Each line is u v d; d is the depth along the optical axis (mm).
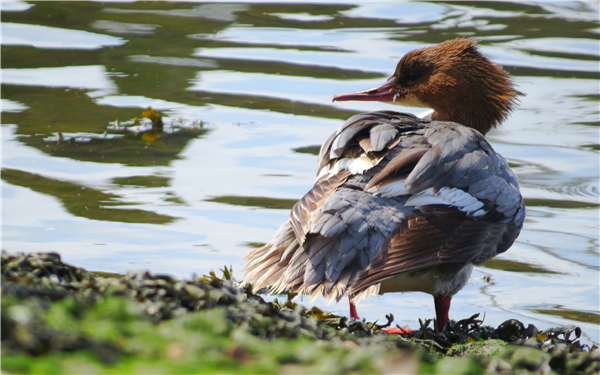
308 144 14844
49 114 15758
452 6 24344
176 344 4062
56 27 21609
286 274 7973
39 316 4137
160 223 11461
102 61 19109
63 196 12211
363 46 20375
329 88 17641
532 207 12812
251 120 15945
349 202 8078
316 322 6543
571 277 10594
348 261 7789
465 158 8680
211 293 5992
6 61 18812
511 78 11188
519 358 5992
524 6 24344
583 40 21250
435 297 8945
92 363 3568
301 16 23234
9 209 11633
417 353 5348
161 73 18469
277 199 12500
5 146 14070
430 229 8016
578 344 7125
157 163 13703
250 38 21203
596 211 12633
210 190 12719
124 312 4484
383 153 8680
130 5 24188
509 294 10133
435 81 10828
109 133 15000
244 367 3824
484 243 8172
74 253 10305
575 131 15945
